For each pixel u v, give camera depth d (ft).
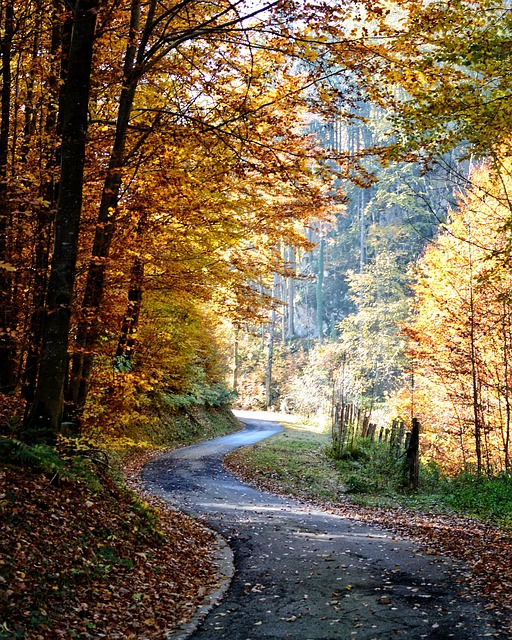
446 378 75.31
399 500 57.06
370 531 39.19
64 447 28.12
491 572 26.05
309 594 23.66
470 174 65.98
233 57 35.37
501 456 71.72
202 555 30.42
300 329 233.96
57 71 33.88
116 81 34.86
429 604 21.75
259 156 33.83
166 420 89.76
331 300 227.20
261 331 217.56
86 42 28.50
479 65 28.50
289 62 32.96
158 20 31.78
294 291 244.83
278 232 41.04
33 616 16.35
